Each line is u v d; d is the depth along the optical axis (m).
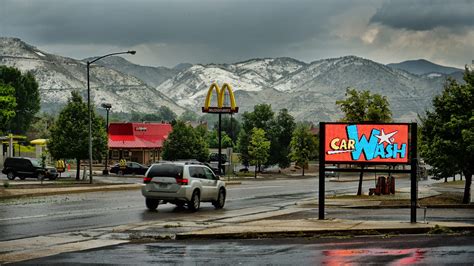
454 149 38.69
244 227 22.45
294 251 17.52
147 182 31.92
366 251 17.30
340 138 24.80
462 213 31.77
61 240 20.34
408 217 28.77
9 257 16.95
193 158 89.69
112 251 17.86
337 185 68.25
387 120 46.50
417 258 15.96
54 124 70.75
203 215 29.78
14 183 55.25
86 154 68.44
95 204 35.50
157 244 19.31
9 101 47.72
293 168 130.88
